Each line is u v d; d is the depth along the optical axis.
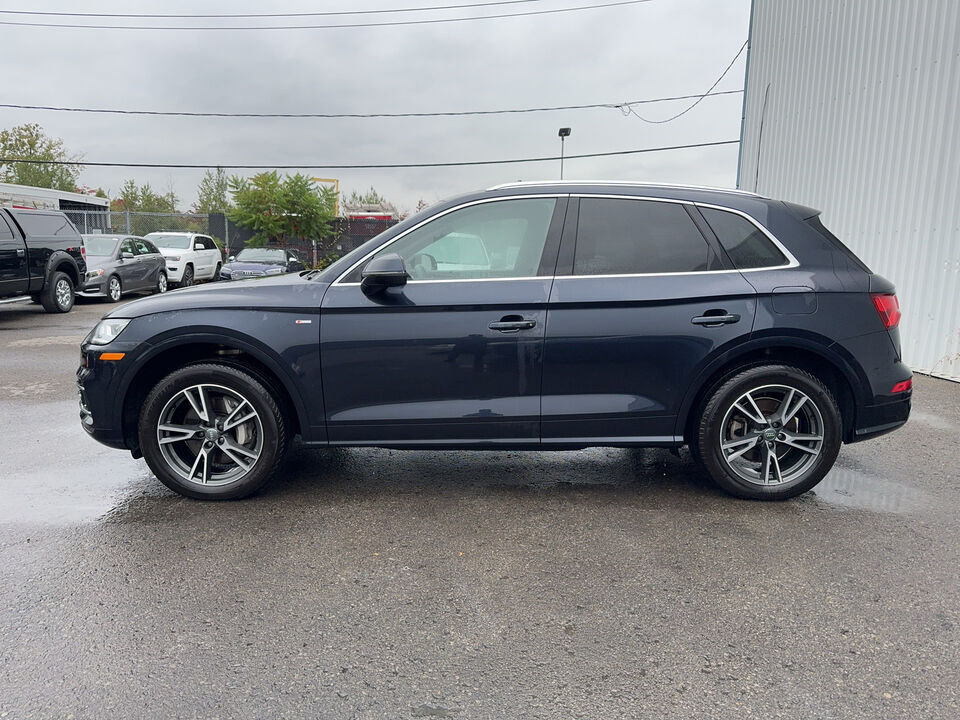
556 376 3.66
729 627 2.61
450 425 3.70
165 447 3.77
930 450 4.92
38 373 7.62
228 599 2.80
